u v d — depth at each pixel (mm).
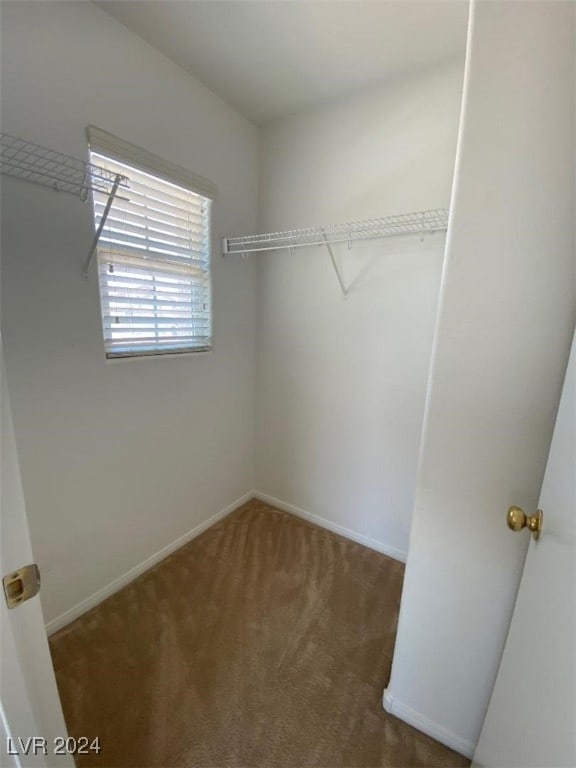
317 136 1907
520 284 781
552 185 718
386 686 1259
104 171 1297
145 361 1682
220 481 2270
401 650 1121
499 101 731
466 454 913
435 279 1672
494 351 833
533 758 588
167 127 1602
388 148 1707
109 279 1520
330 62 1562
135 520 1745
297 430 2275
